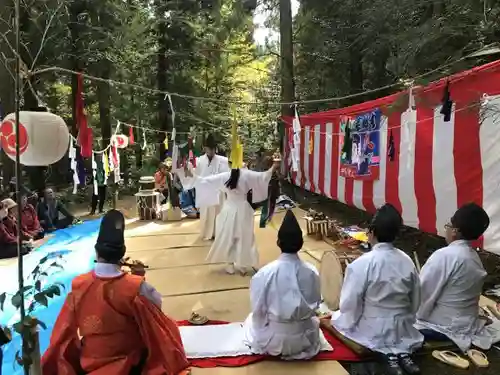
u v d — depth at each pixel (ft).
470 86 14.71
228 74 48.03
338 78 40.04
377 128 21.25
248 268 17.58
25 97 25.98
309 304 10.55
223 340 11.39
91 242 22.84
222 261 16.98
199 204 17.46
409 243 21.47
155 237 23.29
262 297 10.52
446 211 16.94
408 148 18.83
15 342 11.84
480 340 11.18
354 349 10.75
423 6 23.09
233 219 16.72
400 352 10.52
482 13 16.58
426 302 11.73
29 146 9.14
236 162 16.15
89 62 35.81
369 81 36.11
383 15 25.62
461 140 15.74
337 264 13.19
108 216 9.25
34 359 8.24
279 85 46.57
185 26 41.88
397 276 10.75
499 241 14.35
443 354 10.68
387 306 10.89
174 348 9.18
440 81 15.61
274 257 19.40
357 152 23.36
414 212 19.10
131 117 43.16
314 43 38.34
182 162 17.79
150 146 43.88
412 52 19.40
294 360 10.62
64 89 46.68
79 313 9.05
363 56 33.01
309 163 30.71
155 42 43.62
